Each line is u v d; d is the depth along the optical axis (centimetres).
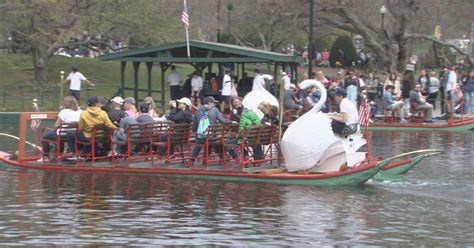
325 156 2286
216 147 2480
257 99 2836
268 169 2341
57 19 5791
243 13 6788
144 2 6134
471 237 1612
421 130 4138
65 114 2544
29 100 5203
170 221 1723
